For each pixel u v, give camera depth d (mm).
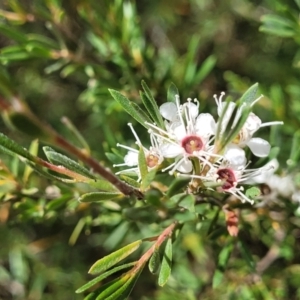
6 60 229
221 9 379
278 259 266
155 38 389
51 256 356
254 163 185
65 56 241
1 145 124
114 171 206
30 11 256
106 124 247
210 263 278
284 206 191
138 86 240
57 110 395
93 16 249
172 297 251
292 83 313
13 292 330
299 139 213
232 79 278
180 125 150
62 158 136
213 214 178
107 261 137
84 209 210
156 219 164
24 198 204
